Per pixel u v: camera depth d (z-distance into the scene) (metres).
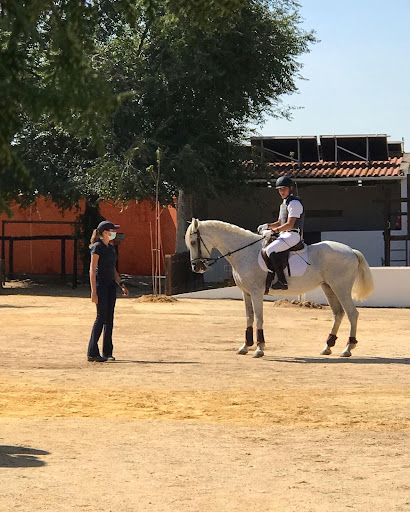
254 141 38.38
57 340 19.08
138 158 33.31
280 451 8.96
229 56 34.69
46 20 6.92
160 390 12.79
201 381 13.62
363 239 37.25
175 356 16.69
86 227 38.06
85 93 6.39
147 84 33.91
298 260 16.53
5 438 9.53
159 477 7.85
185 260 34.09
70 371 14.70
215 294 30.41
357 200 38.75
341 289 16.72
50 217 42.44
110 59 33.88
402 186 36.38
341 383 13.49
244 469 8.17
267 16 35.56
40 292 34.25
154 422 10.50
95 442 9.36
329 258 16.67
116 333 20.38
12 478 7.73
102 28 32.06
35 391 12.73
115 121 33.66
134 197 32.75
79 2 6.79
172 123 35.00
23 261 42.88
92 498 7.11
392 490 7.42
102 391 12.71
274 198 39.38
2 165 6.36
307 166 38.12
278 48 35.22
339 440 9.52
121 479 7.75
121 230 42.06
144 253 41.94
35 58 6.87
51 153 35.84
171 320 23.11
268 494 7.29
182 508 6.85
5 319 23.39
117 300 30.16
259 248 16.78
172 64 33.94
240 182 36.91
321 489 7.45
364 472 8.05
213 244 16.98
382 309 27.59
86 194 34.16
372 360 16.30
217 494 7.29
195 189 34.81
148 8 7.73
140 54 34.00
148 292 34.72
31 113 6.34
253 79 35.59
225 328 21.53
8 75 6.30
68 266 42.31
